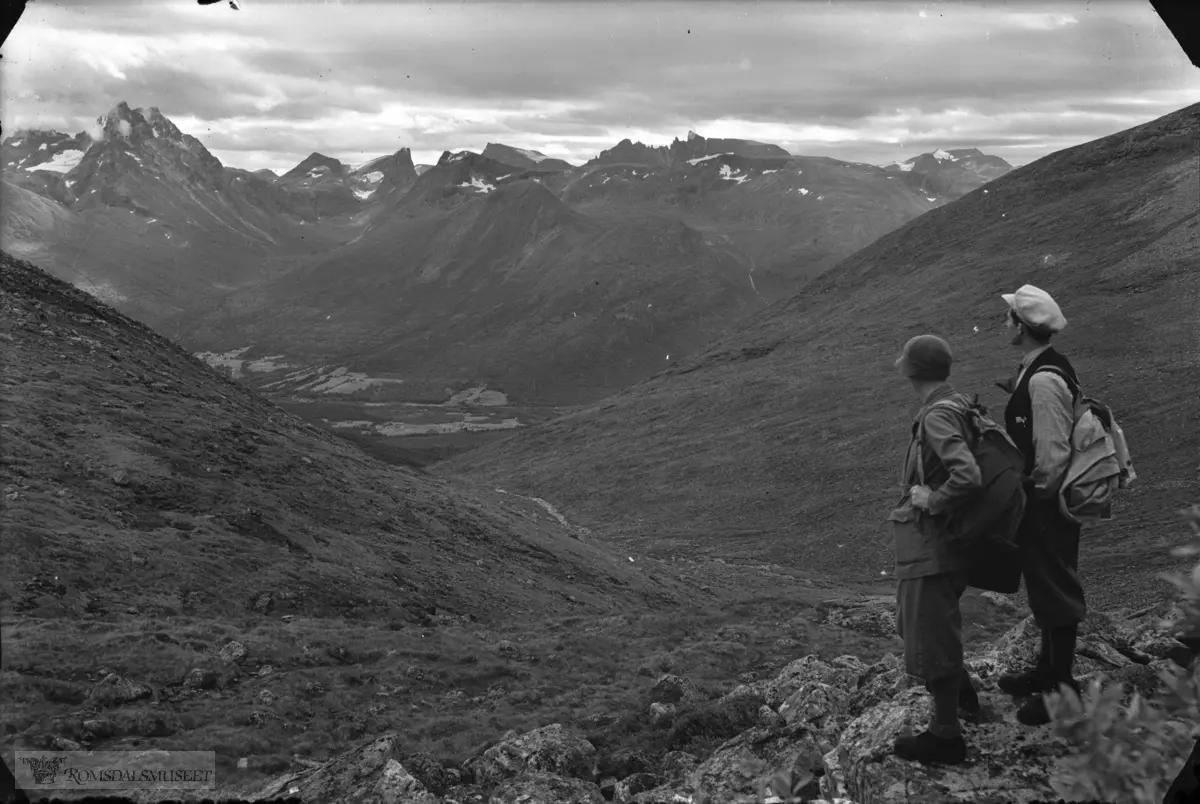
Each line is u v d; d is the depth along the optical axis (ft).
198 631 57.88
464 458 444.96
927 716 17.60
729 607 90.58
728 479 309.83
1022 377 16.76
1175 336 280.92
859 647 67.56
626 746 31.65
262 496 94.48
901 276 483.92
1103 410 16.38
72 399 97.14
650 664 60.70
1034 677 18.08
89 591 63.26
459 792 25.09
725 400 393.09
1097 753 9.75
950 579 15.99
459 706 50.21
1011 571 16.65
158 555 72.23
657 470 334.03
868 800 15.85
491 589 97.71
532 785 23.15
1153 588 122.11
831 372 383.65
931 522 15.96
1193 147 465.47
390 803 21.08
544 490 343.67
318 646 59.47
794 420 344.69
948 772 15.76
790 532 255.09
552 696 52.42
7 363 100.01
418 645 64.13
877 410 330.75
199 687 48.06
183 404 112.16
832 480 285.43
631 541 266.36
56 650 49.62
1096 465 15.81
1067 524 16.35
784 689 32.89
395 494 120.47
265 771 35.24
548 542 132.57
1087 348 292.61
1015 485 15.38
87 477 82.17
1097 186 472.03
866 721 18.78
